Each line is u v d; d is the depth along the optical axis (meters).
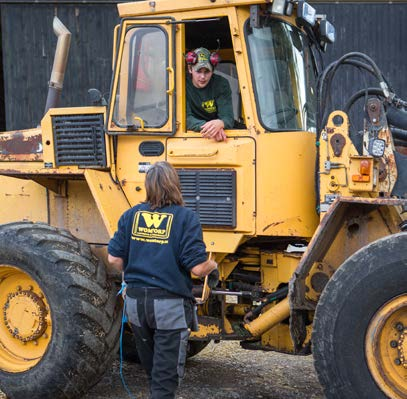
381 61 11.22
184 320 3.72
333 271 4.47
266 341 4.80
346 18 11.22
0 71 12.95
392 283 3.82
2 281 4.93
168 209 3.78
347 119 4.27
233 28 4.45
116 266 3.93
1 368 4.78
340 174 4.28
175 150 4.61
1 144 5.33
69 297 4.50
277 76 4.64
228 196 4.50
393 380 3.88
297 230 4.46
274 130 4.48
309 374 5.58
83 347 4.50
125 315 4.03
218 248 4.57
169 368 3.67
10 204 5.51
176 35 4.61
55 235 4.77
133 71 4.71
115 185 4.83
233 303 4.91
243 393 5.05
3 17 11.61
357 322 3.89
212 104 4.73
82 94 11.63
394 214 4.35
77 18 11.55
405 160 4.30
